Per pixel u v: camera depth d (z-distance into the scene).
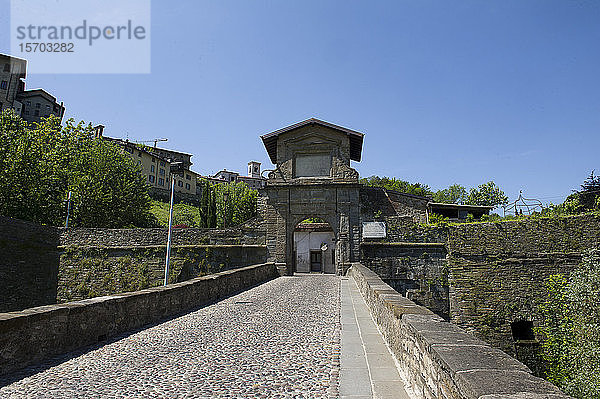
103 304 8.48
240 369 6.21
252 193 65.44
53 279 27.66
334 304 13.43
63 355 7.13
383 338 8.27
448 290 25.89
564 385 18.98
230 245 27.39
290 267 26.75
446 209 39.16
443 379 3.42
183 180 83.75
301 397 4.97
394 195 37.28
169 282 26.77
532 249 25.69
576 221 25.42
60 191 36.88
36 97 68.94
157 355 7.11
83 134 42.34
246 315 11.40
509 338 24.50
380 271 26.20
